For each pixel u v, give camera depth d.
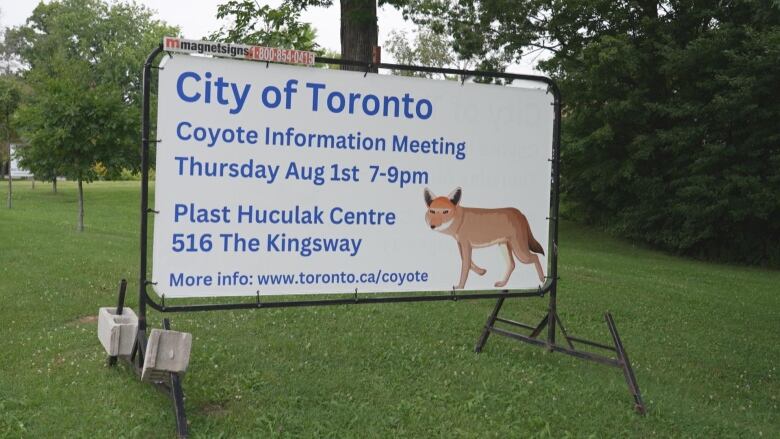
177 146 5.21
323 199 5.71
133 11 64.50
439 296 6.16
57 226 18.02
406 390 5.77
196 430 4.68
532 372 6.45
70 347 6.38
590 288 12.41
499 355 7.04
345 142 5.77
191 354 6.27
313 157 5.66
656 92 26.69
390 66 5.89
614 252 25.61
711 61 24.19
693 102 24.75
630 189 27.12
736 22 24.56
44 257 11.54
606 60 24.41
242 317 7.93
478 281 6.35
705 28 25.66
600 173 27.62
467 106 6.23
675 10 26.23
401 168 6.00
